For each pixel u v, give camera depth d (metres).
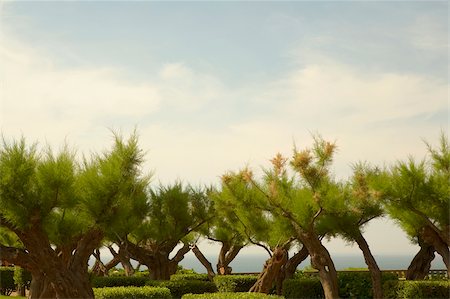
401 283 19.52
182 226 28.05
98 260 31.03
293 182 21.52
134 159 16.95
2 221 15.36
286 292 23.50
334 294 19.44
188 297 17.22
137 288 18.55
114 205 16.31
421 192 18.19
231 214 25.30
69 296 15.88
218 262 31.53
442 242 19.73
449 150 18.47
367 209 21.67
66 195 15.77
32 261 15.64
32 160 15.32
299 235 19.91
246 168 20.25
